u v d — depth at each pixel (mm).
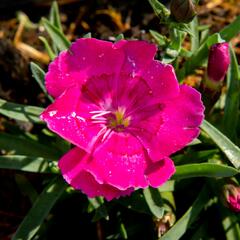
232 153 187
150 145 168
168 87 169
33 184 218
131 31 245
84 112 172
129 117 175
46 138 216
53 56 210
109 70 173
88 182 161
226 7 259
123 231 195
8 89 235
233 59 201
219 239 202
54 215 210
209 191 199
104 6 260
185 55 202
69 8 263
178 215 206
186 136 165
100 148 167
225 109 202
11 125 217
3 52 238
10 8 261
